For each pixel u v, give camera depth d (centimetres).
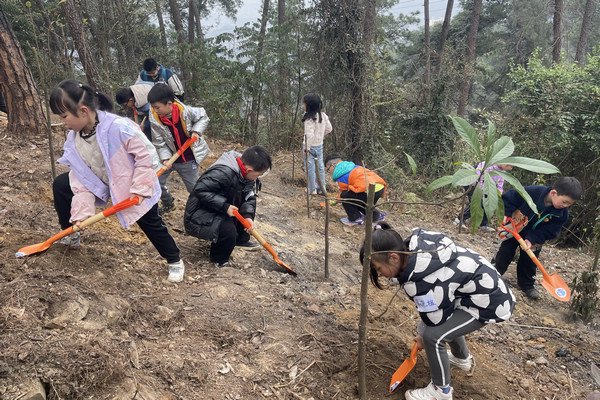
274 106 1074
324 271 441
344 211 662
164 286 350
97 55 1415
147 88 564
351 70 933
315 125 655
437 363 264
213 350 289
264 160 382
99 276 328
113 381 236
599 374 186
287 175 808
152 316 305
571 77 891
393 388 283
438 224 702
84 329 258
